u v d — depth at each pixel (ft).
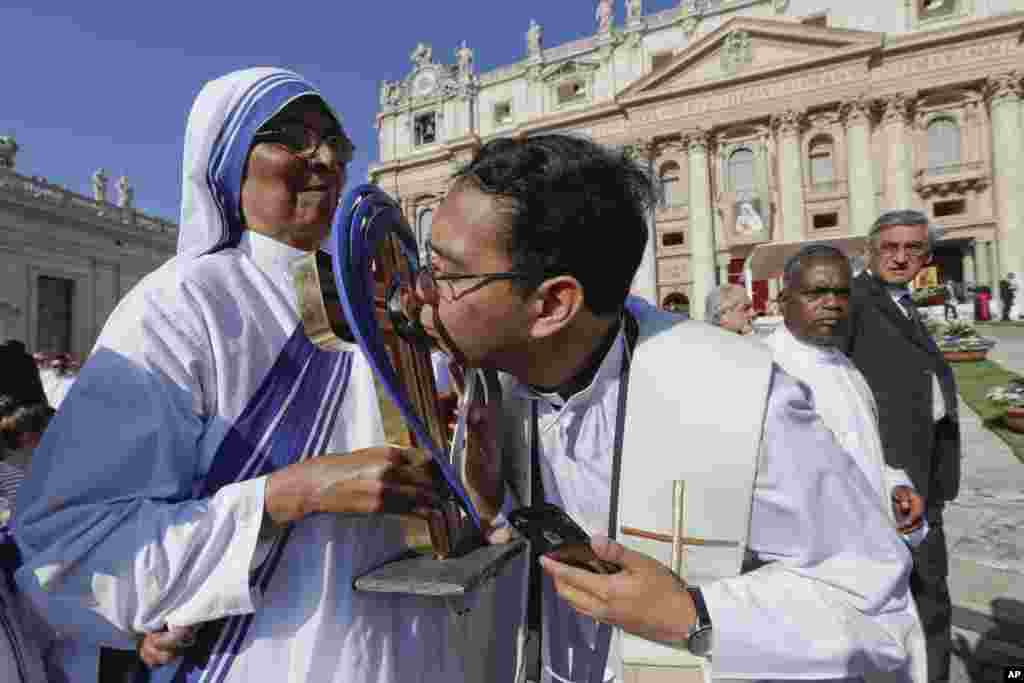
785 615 2.85
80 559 2.84
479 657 4.42
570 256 2.95
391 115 143.02
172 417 3.06
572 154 3.03
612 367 3.62
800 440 3.18
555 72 122.93
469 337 3.13
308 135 3.68
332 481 2.87
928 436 8.29
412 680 3.64
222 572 2.84
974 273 90.27
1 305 71.05
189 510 2.91
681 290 106.73
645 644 3.51
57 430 3.05
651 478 3.34
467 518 3.49
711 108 104.01
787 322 7.67
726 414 3.18
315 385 3.47
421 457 3.12
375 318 2.80
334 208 3.97
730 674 2.82
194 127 3.64
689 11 110.83
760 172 101.96
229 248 3.69
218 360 3.19
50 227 76.84
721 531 3.18
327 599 3.23
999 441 24.12
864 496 3.20
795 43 98.99
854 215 94.43
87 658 3.54
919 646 3.10
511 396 4.05
